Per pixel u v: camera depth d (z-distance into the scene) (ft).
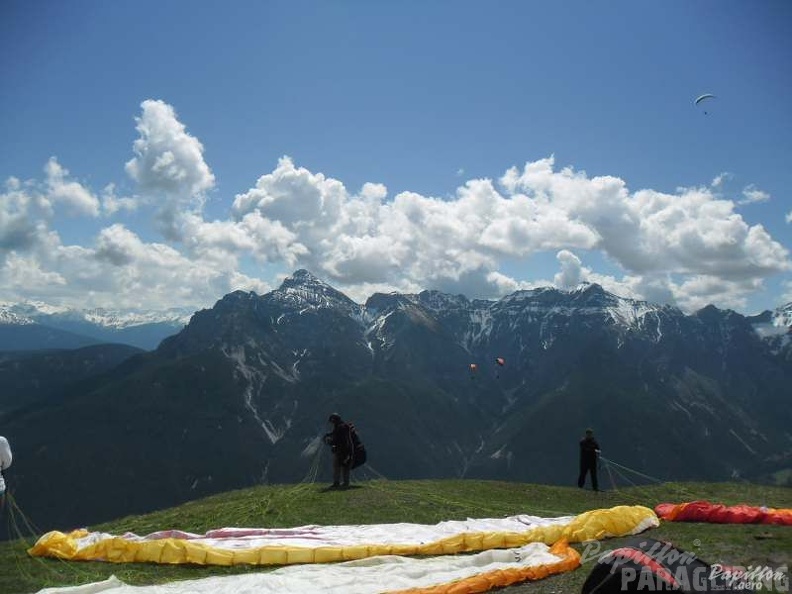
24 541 69.82
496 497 101.81
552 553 57.26
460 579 51.47
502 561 56.85
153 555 61.46
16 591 53.01
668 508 74.13
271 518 84.23
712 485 114.52
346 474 107.55
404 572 53.78
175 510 100.37
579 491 110.11
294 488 111.24
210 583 51.39
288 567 57.47
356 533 70.59
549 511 90.74
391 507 90.17
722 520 68.74
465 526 73.87
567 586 49.14
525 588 49.67
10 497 75.20
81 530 71.00
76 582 55.31
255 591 48.62
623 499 103.50
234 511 90.79
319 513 86.69
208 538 69.21
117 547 62.69
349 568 56.59
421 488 107.86
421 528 73.31
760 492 106.52
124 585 51.31
